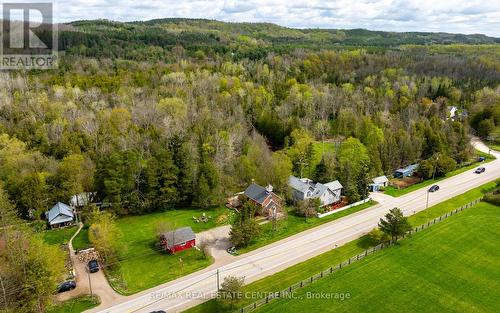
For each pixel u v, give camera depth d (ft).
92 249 224.12
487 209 287.28
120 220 268.41
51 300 177.99
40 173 268.21
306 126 433.89
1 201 208.74
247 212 242.17
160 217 273.54
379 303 184.34
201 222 264.11
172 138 324.60
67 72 568.00
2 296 163.73
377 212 281.13
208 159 298.56
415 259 220.43
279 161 310.65
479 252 229.25
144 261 216.13
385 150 358.02
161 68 613.52
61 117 391.86
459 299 188.24
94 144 339.36
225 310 175.94
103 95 476.13
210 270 207.82
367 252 224.33
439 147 381.81
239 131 375.04
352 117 434.71
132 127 370.53
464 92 603.67
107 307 178.09
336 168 317.83
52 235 244.22
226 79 570.87
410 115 457.27
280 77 631.56
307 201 275.18
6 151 298.76
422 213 278.67
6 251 185.16
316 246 233.35
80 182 277.64
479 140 484.33
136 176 279.69
